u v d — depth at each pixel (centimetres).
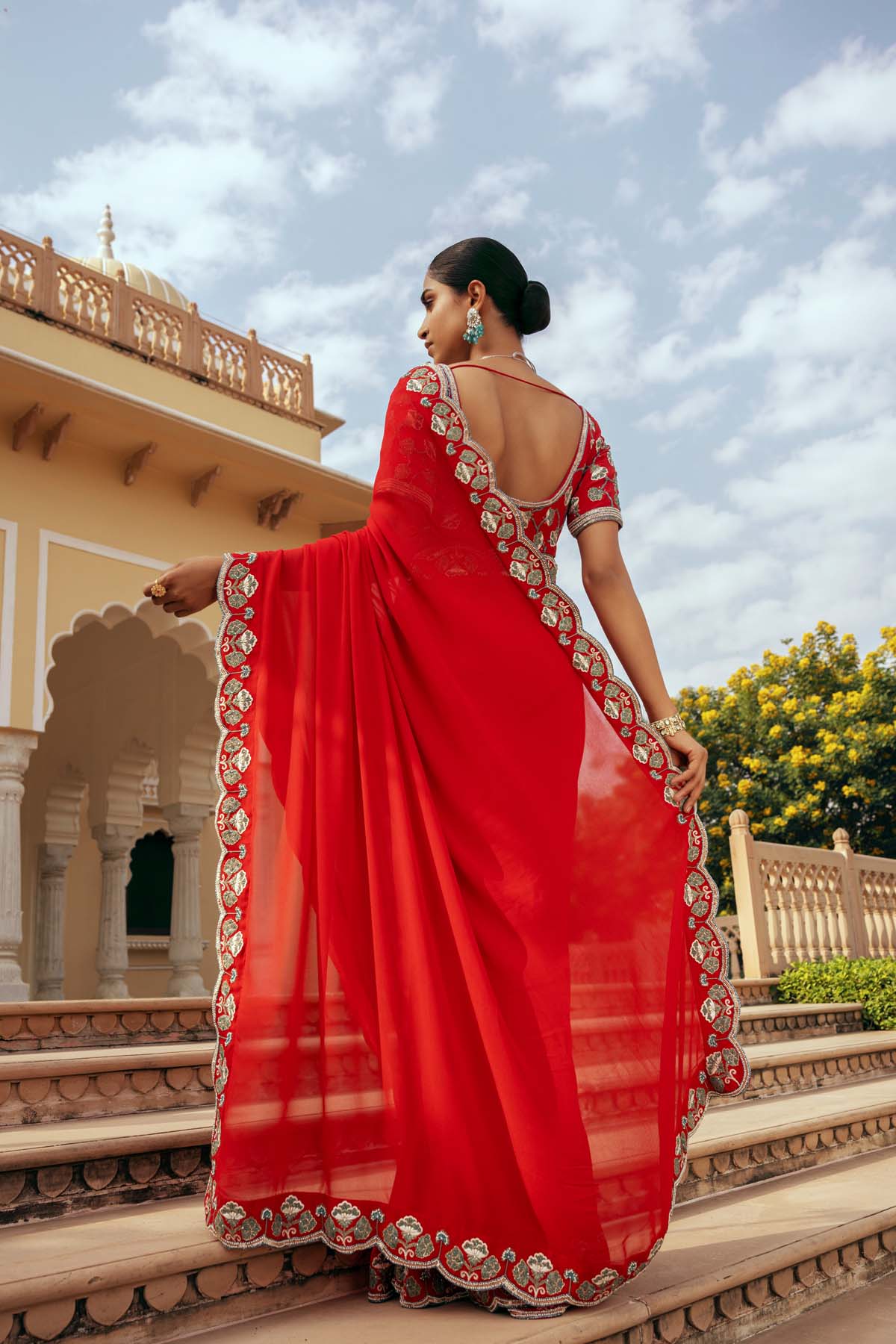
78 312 838
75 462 735
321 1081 148
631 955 156
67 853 1023
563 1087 146
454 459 166
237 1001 150
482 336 183
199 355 904
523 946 152
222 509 815
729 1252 186
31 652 683
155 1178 185
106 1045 348
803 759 1594
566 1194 142
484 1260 140
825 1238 199
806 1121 279
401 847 154
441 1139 142
